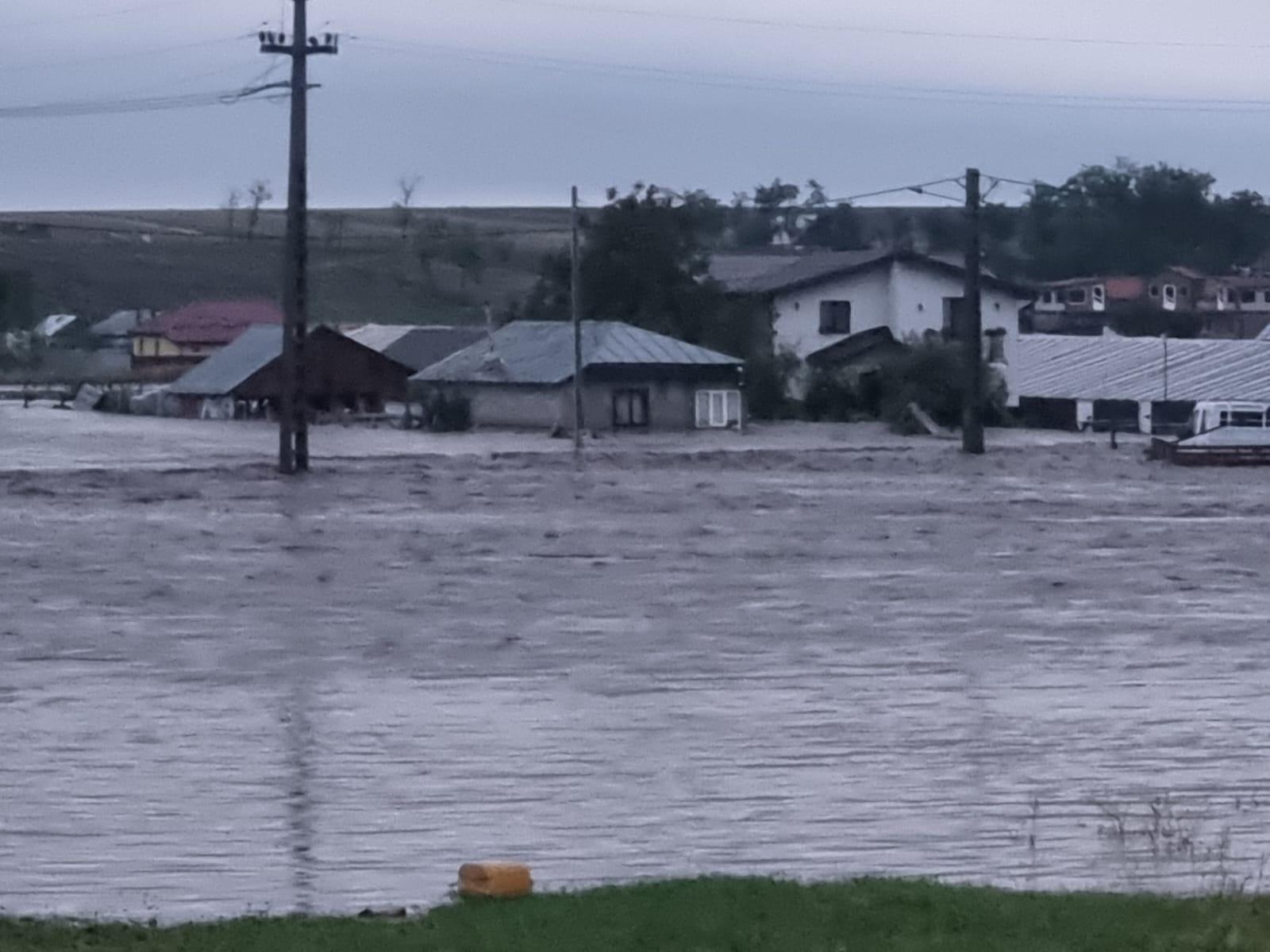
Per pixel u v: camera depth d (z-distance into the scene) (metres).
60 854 21.69
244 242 196.88
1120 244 183.25
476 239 194.25
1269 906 16.41
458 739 28.12
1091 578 48.31
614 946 15.07
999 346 116.94
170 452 85.00
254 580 46.50
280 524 58.53
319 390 113.44
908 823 23.17
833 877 20.12
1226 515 64.44
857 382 113.62
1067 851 21.70
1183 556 53.03
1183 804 24.22
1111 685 32.94
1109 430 110.50
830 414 113.19
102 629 38.88
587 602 43.22
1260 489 74.38
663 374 103.94
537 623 40.12
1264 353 115.62
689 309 113.62
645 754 27.05
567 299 119.75
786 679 33.41
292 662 35.06
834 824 23.14
